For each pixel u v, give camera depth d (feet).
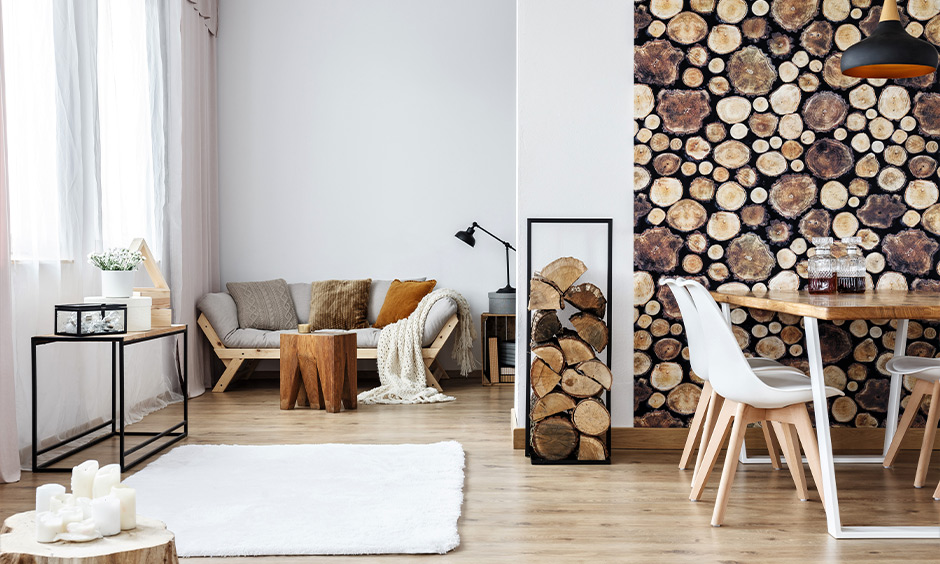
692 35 11.35
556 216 11.45
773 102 11.39
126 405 13.44
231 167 19.35
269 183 19.38
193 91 17.06
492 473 10.16
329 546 7.21
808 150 11.40
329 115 19.44
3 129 9.62
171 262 15.88
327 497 8.82
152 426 13.15
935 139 11.41
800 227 11.43
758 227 11.44
